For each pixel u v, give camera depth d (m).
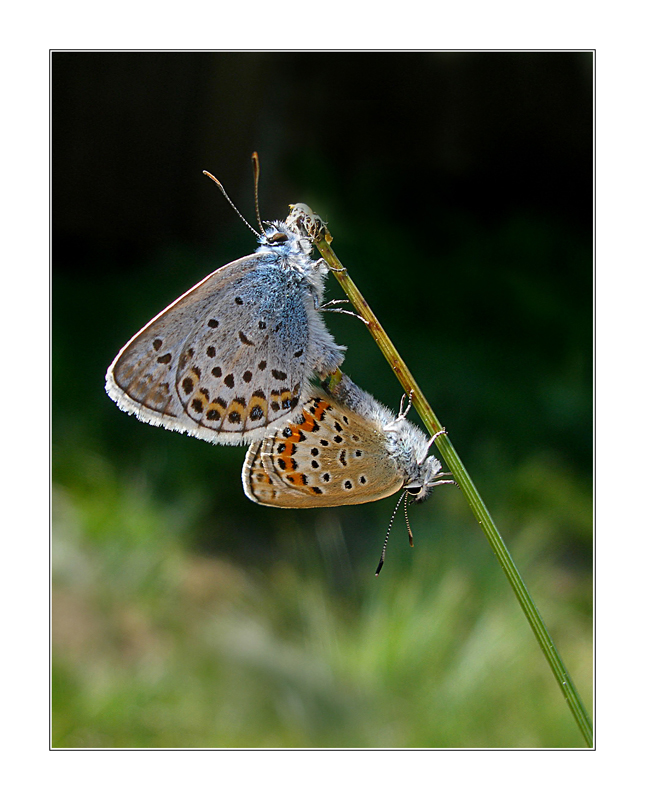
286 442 0.22
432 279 0.54
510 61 0.57
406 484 0.22
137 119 0.56
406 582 0.27
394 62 0.58
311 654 0.26
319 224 0.22
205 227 0.57
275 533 0.36
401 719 0.25
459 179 0.59
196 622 0.28
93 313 0.49
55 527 0.31
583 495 0.39
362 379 0.46
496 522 0.34
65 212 0.55
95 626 0.27
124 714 0.26
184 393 0.22
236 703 0.26
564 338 0.51
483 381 0.47
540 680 0.26
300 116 0.58
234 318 0.22
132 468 0.37
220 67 0.56
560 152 0.59
